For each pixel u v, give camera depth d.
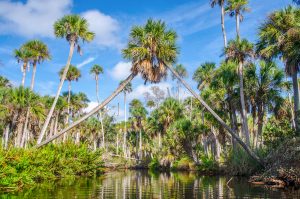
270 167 21.91
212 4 42.88
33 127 45.56
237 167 28.17
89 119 69.12
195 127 46.88
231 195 15.27
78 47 30.78
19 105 36.06
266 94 29.84
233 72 32.16
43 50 39.97
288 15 24.77
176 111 53.66
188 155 48.53
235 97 32.62
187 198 14.49
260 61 30.05
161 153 54.59
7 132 39.25
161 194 16.14
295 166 19.05
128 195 15.70
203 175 33.56
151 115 64.12
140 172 45.00
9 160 19.12
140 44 25.12
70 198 13.99
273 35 25.28
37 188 18.23
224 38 41.50
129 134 86.00
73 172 31.05
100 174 37.56
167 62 25.47
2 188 16.67
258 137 30.14
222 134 39.72
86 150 34.84
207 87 41.41
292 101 38.78
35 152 23.83
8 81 44.88
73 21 29.97
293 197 14.16
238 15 38.12
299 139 20.44
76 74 55.12
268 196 14.63
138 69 24.27
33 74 39.69
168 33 25.09
